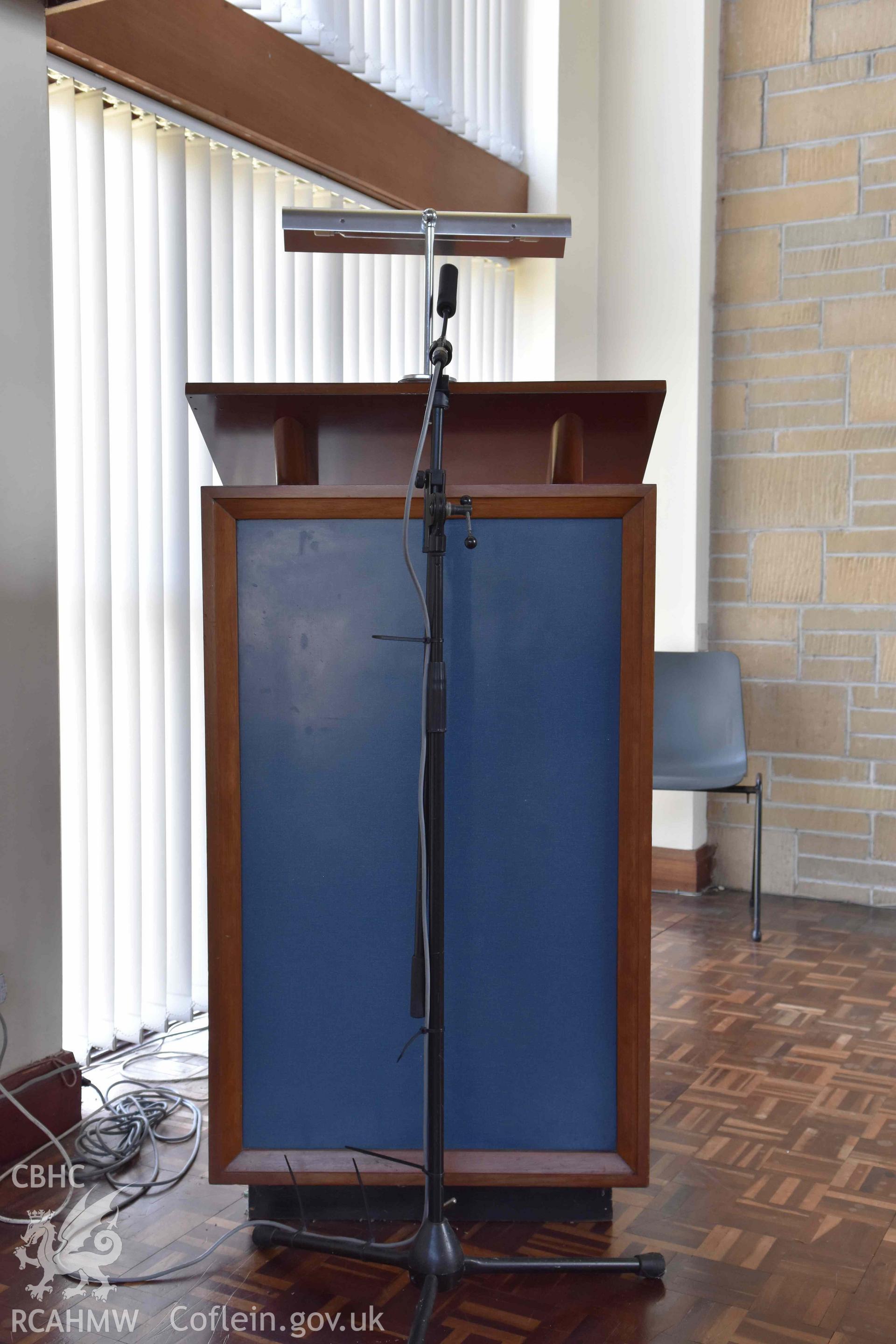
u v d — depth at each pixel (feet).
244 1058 6.39
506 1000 6.34
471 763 6.27
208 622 6.19
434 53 12.67
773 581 14.84
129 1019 9.47
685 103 14.65
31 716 7.66
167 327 9.64
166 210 9.57
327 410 5.83
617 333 15.23
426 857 5.69
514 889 6.30
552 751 6.25
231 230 10.12
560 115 14.42
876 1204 6.95
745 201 14.78
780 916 13.87
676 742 13.62
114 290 9.24
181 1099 8.37
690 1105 8.37
